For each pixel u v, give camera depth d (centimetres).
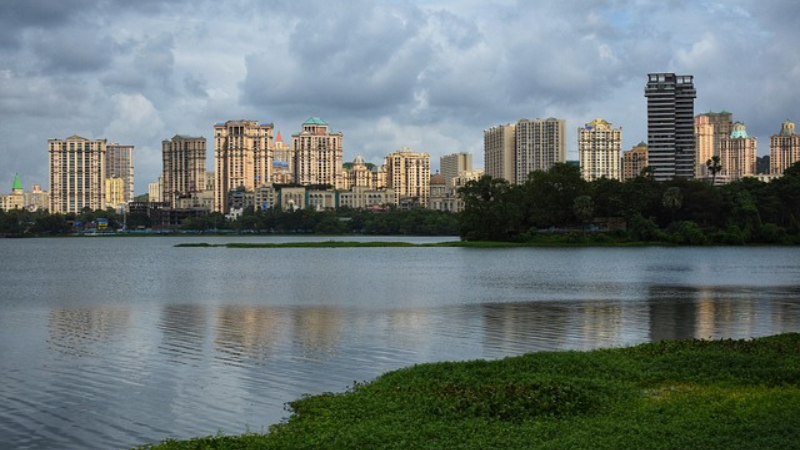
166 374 4075
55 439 2981
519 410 2938
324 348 4841
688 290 8888
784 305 7188
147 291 9262
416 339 5188
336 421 2855
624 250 19825
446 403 3045
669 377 3494
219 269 13850
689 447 2402
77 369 4228
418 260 16238
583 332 5481
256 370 4156
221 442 2625
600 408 2961
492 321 6109
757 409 2819
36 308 7356
